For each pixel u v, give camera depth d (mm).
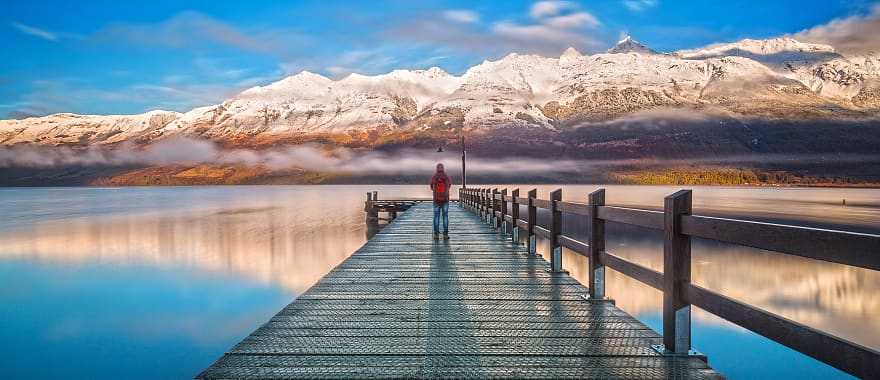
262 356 3822
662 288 3900
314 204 76062
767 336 2734
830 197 90500
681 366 3543
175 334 10188
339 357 3801
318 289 6438
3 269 19078
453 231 14984
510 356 3824
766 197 89875
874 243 2107
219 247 25734
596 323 4734
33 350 9188
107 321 11195
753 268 17156
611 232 28719
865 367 2145
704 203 66562
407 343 4145
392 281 7000
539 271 7820
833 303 12234
